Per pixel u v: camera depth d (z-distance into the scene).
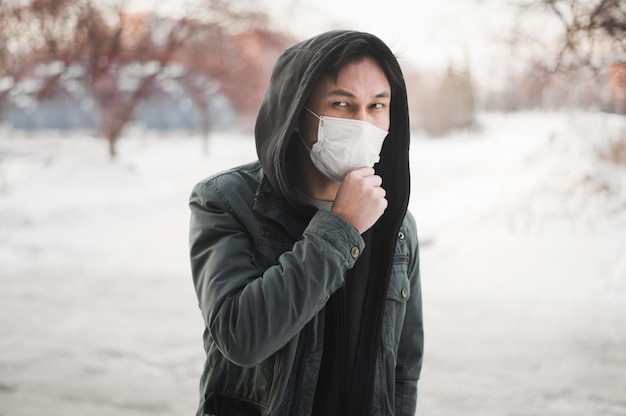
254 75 30.42
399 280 1.59
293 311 1.30
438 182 16.03
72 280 8.91
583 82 9.63
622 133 12.24
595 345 5.91
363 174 1.41
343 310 1.49
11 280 8.95
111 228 13.09
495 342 6.05
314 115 1.47
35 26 23.52
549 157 12.27
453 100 36.81
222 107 54.91
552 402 4.75
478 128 36.41
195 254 1.47
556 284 7.82
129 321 6.96
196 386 5.17
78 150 34.19
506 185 11.77
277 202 1.49
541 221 9.83
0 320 6.96
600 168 11.07
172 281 8.84
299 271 1.32
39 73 25.98
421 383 5.14
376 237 1.56
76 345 6.14
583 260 8.38
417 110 38.56
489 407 4.69
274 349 1.32
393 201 1.55
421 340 1.71
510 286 7.87
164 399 4.89
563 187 10.73
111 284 8.66
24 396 4.89
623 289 7.51
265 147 1.48
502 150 22.91
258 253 1.46
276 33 28.77
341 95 1.44
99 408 4.70
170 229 12.77
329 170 1.49
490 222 10.18
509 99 17.53
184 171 24.44
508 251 9.04
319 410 1.49
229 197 1.49
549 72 9.30
